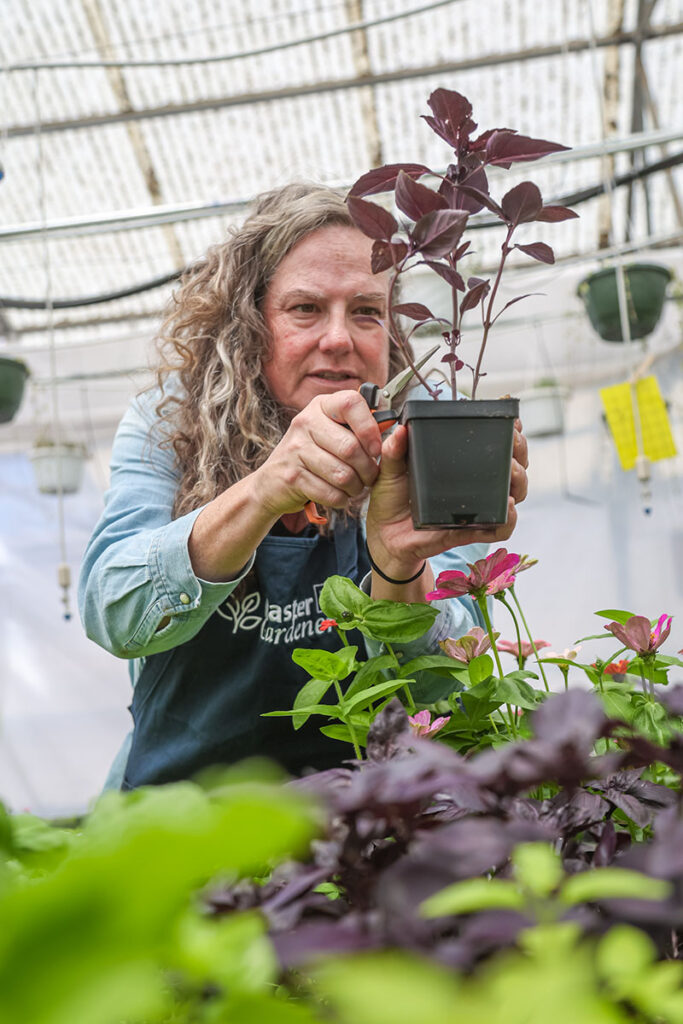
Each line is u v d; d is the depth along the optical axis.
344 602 0.91
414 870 0.34
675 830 0.35
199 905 0.42
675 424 3.47
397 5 3.38
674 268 3.53
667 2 3.47
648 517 3.43
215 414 1.38
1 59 3.53
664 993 0.28
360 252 1.41
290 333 1.40
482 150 0.89
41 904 0.18
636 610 3.38
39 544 3.66
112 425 3.65
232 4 3.39
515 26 3.50
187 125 3.79
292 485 1.00
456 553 1.38
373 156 4.01
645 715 0.85
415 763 0.40
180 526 1.14
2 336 4.47
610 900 0.34
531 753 0.40
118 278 4.30
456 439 0.86
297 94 3.66
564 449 3.51
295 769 1.32
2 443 3.71
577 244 4.20
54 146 3.82
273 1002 0.24
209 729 1.31
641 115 3.72
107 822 0.35
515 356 3.53
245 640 1.29
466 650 0.94
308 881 0.39
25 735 3.57
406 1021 0.20
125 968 0.19
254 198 1.59
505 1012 0.23
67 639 3.64
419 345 2.35
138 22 3.44
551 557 3.45
